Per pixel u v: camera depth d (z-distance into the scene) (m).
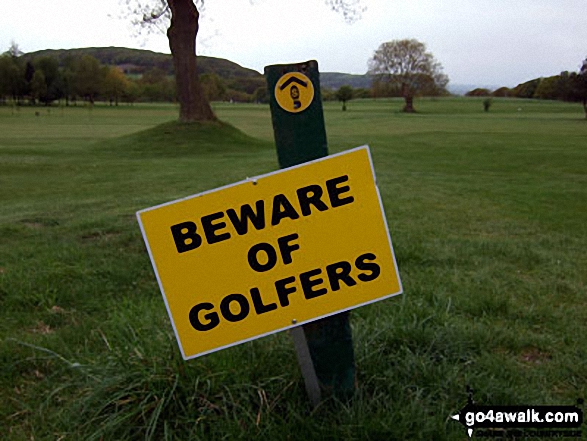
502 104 113.69
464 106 104.88
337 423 2.35
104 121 60.72
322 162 2.34
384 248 2.39
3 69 97.94
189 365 2.55
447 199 10.77
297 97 2.31
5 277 4.54
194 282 2.34
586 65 68.12
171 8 28.19
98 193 12.40
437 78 90.56
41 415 2.60
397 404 2.41
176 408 2.42
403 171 16.64
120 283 4.66
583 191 12.68
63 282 4.55
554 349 3.35
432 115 73.75
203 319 2.35
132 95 118.94
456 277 4.77
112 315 3.70
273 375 2.66
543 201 11.05
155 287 4.58
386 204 9.69
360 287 2.39
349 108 99.75
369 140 29.92
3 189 13.79
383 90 92.00
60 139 32.00
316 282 2.38
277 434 2.27
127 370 2.56
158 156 23.45
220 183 13.09
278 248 2.36
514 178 15.38
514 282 4.79
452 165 19.02
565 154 22.78
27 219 8.07
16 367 3.09
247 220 2.33
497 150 24.59
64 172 17.27
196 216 2.31
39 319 3.86
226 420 2.34
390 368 2.73
